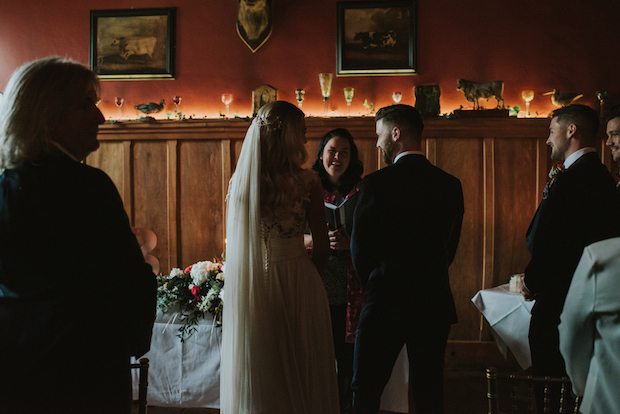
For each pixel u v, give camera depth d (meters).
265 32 3.92
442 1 3.88
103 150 4.04
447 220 1.87
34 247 1.06
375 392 1.80
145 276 1.18
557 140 2.18
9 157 1.11
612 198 1.93
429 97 3.78
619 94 3.75
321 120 3.79
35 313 1.06
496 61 3.85
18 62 4.15
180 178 3.99
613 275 1.11
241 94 4.03
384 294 1.79
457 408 3.04
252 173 1.74
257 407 1.68
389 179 1.86
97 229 1.10
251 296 1.71
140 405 1.62
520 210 3.75
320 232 1.89
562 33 3.80
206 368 2.66
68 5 4.12
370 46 3.92
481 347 3.77
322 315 1.83
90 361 1.08
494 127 3.70
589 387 1.19
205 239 3.97
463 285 3.80
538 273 1.98
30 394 1.03
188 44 4.06
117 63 4.09
